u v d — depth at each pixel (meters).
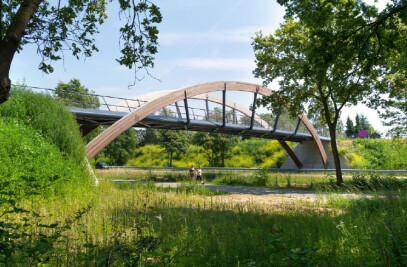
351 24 14.16
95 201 9.76
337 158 23.12
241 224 6.32
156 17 6.30
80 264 3.54
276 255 3.59
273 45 24.73
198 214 7.97
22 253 3.49
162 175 35.62
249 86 40.12
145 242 3.38
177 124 32.69
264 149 72.69
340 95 20.30
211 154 72.00
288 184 23.58
